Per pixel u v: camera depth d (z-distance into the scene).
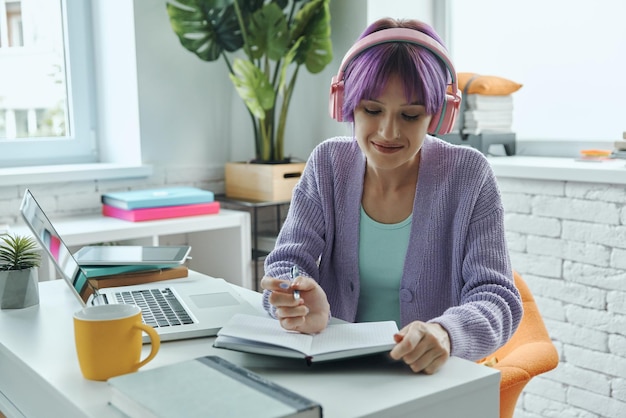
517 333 1.72
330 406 0.99
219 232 2.88
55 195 2.75
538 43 2.89
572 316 2.47
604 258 2.36
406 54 1.31
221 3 2.83
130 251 1.81
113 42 2.96
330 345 1.16
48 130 3.00
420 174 1.49
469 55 3.12
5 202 2.64
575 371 2.48
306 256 1.52
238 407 0.90
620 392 2.36
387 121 1.32
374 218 1.53
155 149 2.96
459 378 1.10
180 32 2.80
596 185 2.36
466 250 1.45
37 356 1.22
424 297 1.49
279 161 2.98
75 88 3.03
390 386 1.07
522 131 2.99
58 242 1.44
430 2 3.14
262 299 1.43
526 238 2.58
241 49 3.19
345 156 1.58
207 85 3.09
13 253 1.54
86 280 1.50
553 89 2.86
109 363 1.10
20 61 2.91
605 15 2.68
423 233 1.48
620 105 2.67
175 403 0.92
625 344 2.34
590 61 2.74
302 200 1.60
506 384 1.45
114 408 1.00
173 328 1.31
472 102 2.81
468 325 1.23
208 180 3.13
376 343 1.15
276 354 1.13
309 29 2.84
